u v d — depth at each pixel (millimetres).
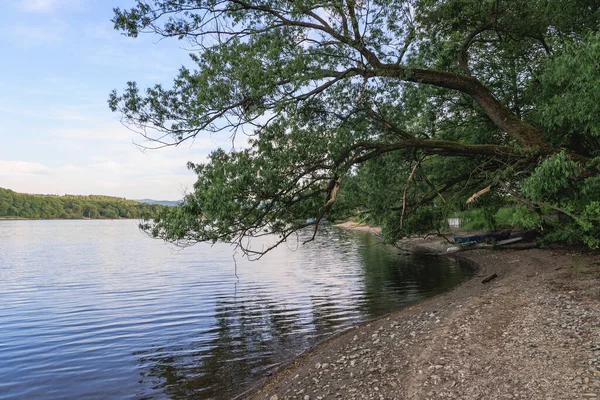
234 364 10250
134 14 11609
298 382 8023
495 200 21297
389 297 17484
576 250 20781
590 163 11188
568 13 14883
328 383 7551
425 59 15445
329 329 12867
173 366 10383
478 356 7277
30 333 14047
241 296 19562
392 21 13430
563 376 5926
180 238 10648
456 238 31875
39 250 53188
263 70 11531
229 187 10148
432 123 19594
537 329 8297
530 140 13039
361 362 8430
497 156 14641
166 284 23984
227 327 13922
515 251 25719
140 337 13164
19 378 9938
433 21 15281
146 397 8578
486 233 30984
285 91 12031
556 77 11734
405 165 17938
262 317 15133
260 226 11953
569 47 10922
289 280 23969
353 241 58719
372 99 14211
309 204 13117
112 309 17625
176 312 16594
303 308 16328
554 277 14141
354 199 16734
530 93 16891
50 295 21594
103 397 8703
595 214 11992
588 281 12430
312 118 13289
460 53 15844
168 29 12031
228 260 37281
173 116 12016
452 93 18453
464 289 16500
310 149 11859
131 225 169375
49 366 10734
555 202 14195
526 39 17828
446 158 19797
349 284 21656
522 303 10867
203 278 25969
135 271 30688
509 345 7598
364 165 16250
